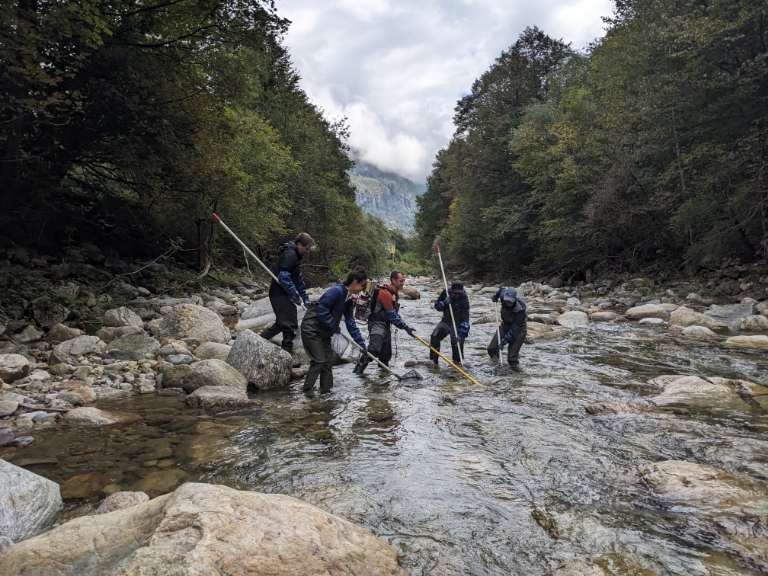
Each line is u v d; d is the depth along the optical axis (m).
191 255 16.98
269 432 4.05
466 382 5.89
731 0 11.51
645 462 3.38
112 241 14.12
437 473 3.25
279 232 20.88
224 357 6.65
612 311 13.62
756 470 3.17
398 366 6.97
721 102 12.38
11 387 4.94
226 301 14.07
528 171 23.80
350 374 6.41
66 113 9.76
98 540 1.75
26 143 10.73
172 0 10.34
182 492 1.92
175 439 3.85
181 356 6.48
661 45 13.03
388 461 3.46
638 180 17.00
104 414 4.36
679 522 2.56
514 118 29.94
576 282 22.75
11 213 10.48
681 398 4.86
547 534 2.48
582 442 3.79
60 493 2.79
